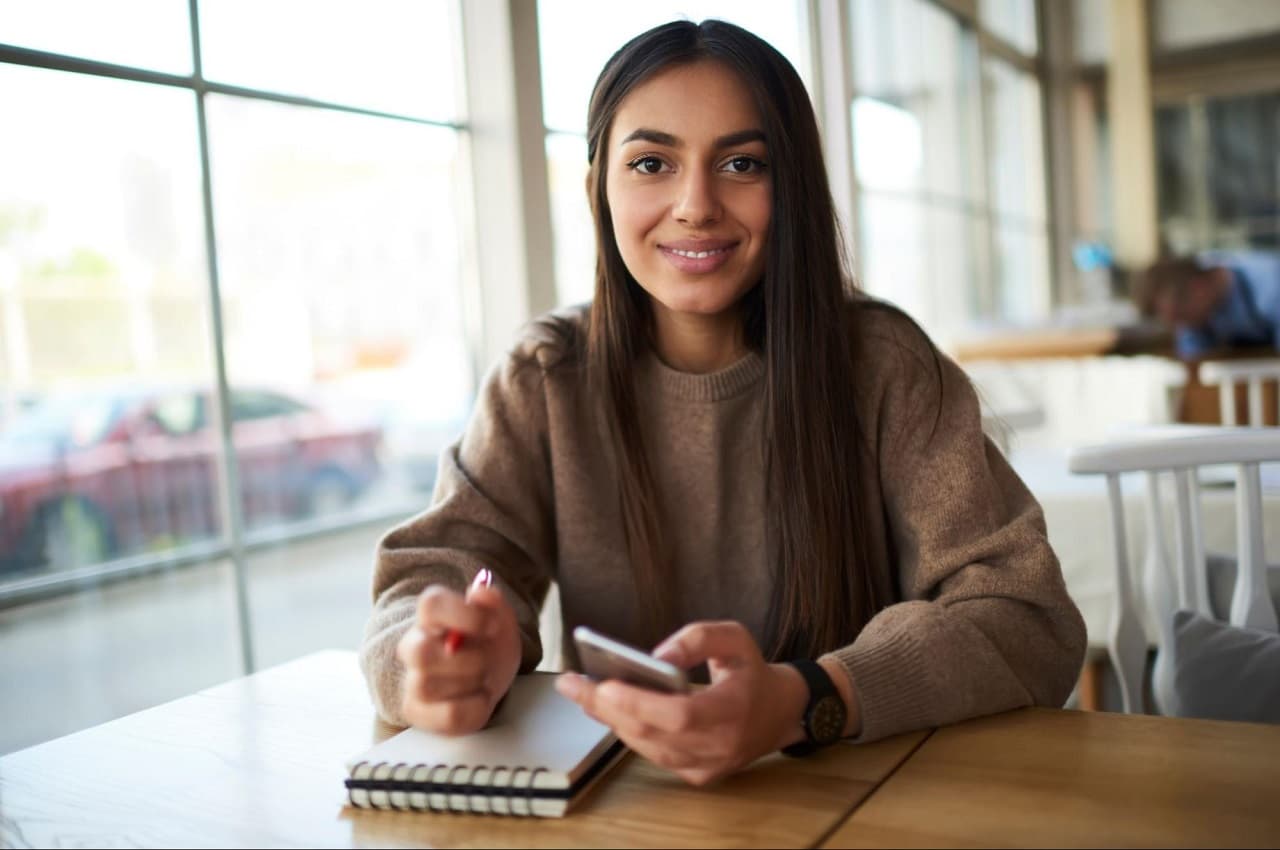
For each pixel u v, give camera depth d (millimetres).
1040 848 588
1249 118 7324
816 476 1033
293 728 856
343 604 2242
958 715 799
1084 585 1741
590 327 1148
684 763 681
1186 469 1252
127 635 1884
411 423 2297
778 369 1043
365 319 2176
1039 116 6840
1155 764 698
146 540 1951
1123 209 7223
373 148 2123
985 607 894
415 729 783
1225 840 588
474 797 675
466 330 2227
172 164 1814
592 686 685
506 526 1114
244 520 2092
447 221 2199
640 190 1024
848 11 3732
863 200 3947
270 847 643
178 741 833
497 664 782
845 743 773
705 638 699
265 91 1934
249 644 2068
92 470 1882
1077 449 1278
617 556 1153
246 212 1951
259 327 2033
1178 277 4754
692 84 993
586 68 2377
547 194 2246
